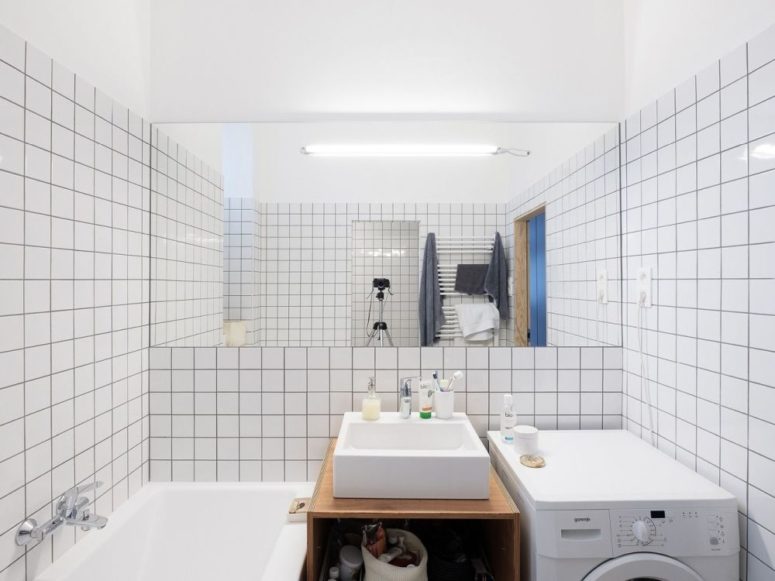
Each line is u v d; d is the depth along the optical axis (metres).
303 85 1.54
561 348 1.55
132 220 1.38
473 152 1.60
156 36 1.51
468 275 1.65
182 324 1.52
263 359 1.51
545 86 1.55
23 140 0.97
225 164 1.55
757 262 0.99
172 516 1.42
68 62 1.10
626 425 1.51
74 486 1.12
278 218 1.59
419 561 1.19
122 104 1.33
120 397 1.32
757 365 0.99
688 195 1.21
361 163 1.60
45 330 1.03
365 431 1.37
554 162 1.57
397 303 1.61
